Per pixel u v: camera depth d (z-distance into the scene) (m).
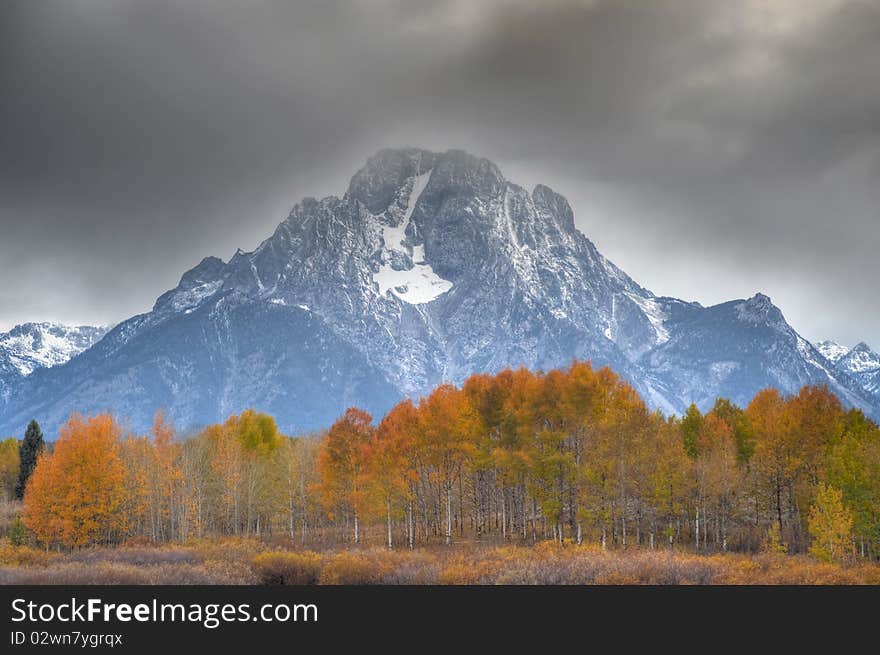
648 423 94.75
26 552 91.88
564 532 97.25
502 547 93.00
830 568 75.00
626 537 102.12
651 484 91.50
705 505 94.81
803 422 93.19
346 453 100.81
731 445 98.31
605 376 94.69
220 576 75.25
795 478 94.12
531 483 91.31
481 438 96.44
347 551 92.69
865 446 86.25
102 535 106.19
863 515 82.88
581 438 90.19
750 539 98.62
